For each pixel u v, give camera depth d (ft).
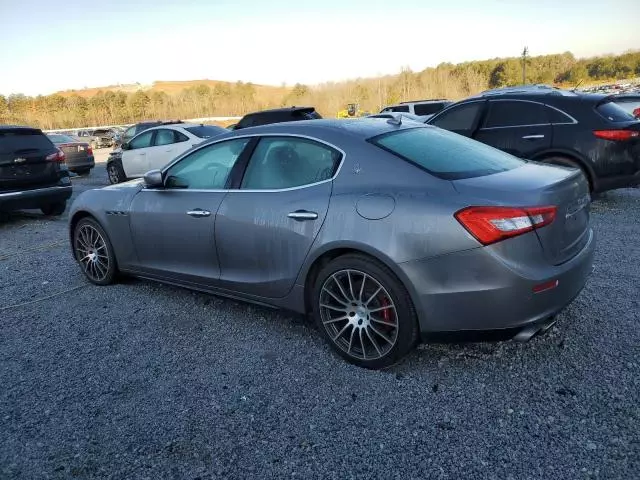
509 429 8.21
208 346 11.73
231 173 12.34
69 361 11.37
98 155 94.99
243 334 12.24
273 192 11.38
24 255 20.84
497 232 8.65
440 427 8.39
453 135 12.52
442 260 9.00
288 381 10.06
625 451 7.51
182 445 8.34
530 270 8.79
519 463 7.46
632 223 20.06
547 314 9.12
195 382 10.21
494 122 23.49
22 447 8.48
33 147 27.35
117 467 7.92
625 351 10.19
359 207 9.85
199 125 40.81
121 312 14.01
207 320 13.17
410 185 9.68
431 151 10.78
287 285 11.18
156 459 8.05
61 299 15.30
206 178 12.92
